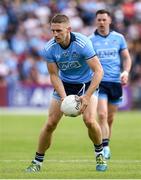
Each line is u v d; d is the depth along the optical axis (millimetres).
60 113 26172
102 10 35156
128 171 26609
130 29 86375
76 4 90875
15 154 35688
